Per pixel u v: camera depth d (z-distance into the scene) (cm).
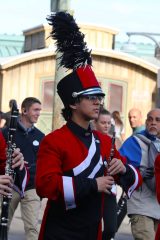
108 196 927
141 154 1201
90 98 859
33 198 1359
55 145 845
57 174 831
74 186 820
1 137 959
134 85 3488
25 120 1371
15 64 3288
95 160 856
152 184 1189
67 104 872
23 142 1352
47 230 855
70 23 883
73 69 878
